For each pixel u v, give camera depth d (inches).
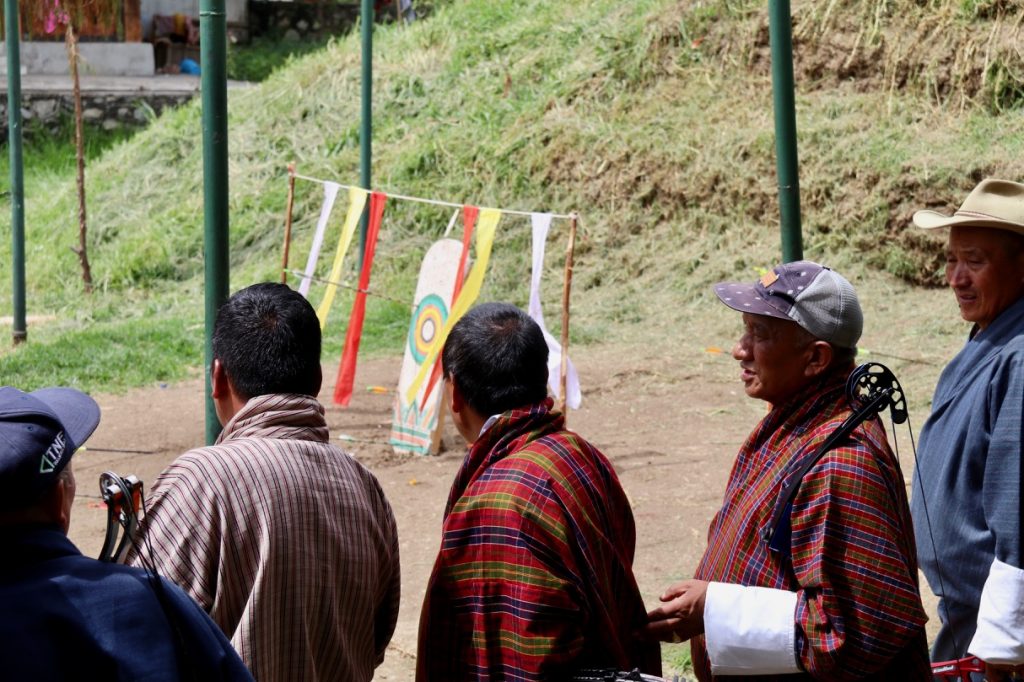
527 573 143.7
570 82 790.5
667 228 688.4
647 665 159.6
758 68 714.8
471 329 158.4
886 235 605.0
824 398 154.3
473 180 768.3
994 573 160.1
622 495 161.2
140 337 638.5
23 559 108.5
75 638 104.7
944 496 174.7
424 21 987.9
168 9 1295.5
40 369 582.6
